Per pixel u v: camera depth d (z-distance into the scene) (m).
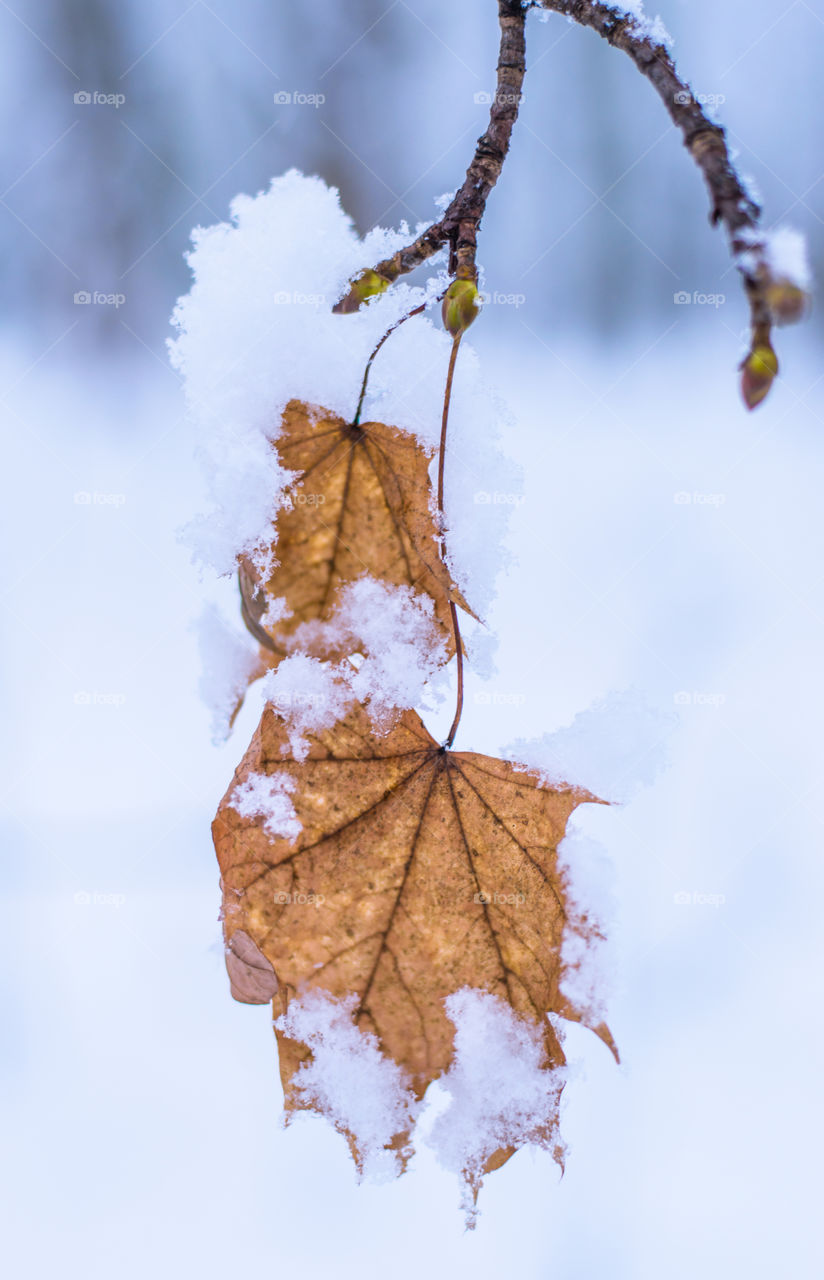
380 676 0.55
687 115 0.52
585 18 0.54
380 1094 0.54
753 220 0.51
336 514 0.55
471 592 0.55
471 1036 0.54
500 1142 0.54
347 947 0.54
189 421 0.55
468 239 0.55
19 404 1.37
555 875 0.55
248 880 0.54
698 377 1.46
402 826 0.55
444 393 0.56
